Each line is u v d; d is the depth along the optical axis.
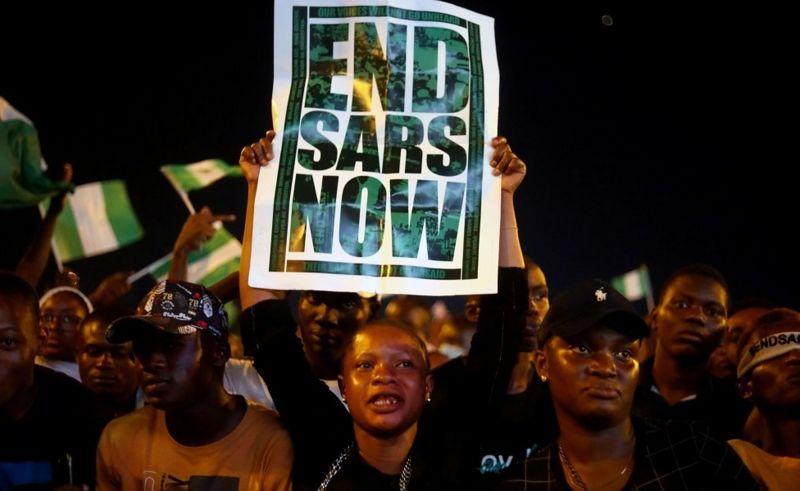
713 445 2.43
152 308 2.67
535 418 3.20
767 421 2.85
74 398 2.91
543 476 2.48
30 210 5.25
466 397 2.73
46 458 2.75
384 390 2.51
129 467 2.68
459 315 4.65
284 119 2.75
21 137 5.29
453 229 2.71
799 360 2.77
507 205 2.78
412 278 2.69
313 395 2.72
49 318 3.81
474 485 2.63
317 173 2.72
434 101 2.76
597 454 2.44
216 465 2.63
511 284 2.76
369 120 2.75
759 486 2.41
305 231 2.71
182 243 4.36
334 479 2.57
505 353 2.73
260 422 2.70
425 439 2.66
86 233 5.34
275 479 2.62
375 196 2.72
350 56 2.76
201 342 2.66
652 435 2.48
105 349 3.37
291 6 2.78
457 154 2.74
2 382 2.64
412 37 2.77
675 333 3.57
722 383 3.72
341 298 3.28
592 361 2.42
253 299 2.78
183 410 2.63
